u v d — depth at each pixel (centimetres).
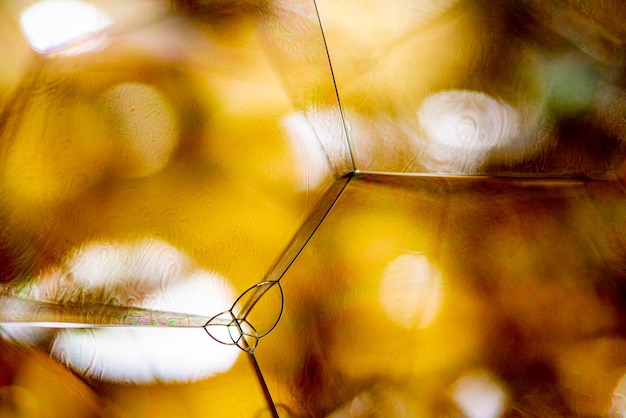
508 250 17
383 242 17
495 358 17
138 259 17
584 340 17
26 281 17
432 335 17
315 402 17
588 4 17
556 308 17
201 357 17
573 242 17
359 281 17
